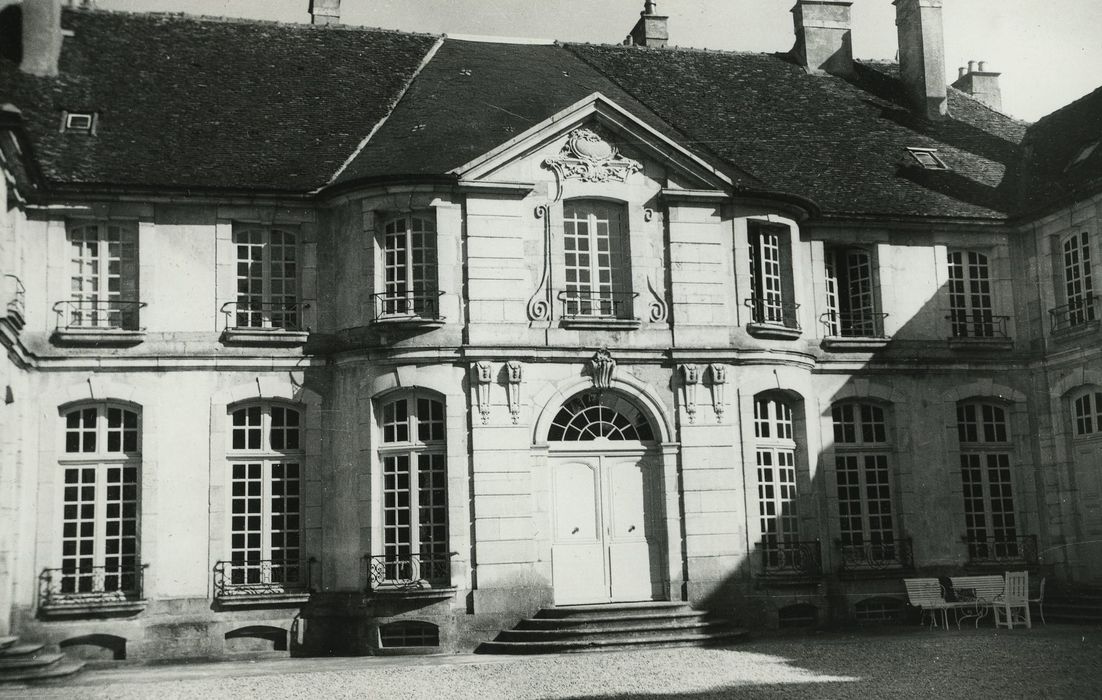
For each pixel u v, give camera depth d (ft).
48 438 60.59
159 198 63.05
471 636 60.39
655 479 65.57
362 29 80.74
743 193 68.44
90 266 63.16
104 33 73.56
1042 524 73.31
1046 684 44.73
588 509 64.44
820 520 69.56
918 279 74.38
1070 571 71.51
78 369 61.46
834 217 72.23
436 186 63.46
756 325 67.77
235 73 73.20
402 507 62.28
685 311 66.90
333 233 65.92
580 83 77.66
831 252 74.54
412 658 58.03
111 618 59.47
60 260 62.03
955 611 68.74
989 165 81.15
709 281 67.62
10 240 57.72
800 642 60.08
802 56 89.51
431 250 64.13
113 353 61.87
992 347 74.18
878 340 72.23
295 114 70.74
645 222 67.15
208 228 64.23
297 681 49.93
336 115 71.26
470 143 65.72
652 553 64.85
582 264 66.64
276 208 65.26
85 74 69.82
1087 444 70.90
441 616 60.23
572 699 43.60
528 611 61.46
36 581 59.16
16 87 67.00
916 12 87.20
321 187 65.36
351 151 68.33
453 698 44.60
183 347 62.90
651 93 80.43
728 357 67.05
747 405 67.41
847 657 53.36
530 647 57.88
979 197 77.05
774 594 65.77
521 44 84.38
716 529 65.16
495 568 61.31
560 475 64.34
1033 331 74.84
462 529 61.41
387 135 68.44
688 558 64.49
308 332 64.49
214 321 63.57
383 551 61.87
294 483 63.98
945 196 76.33
